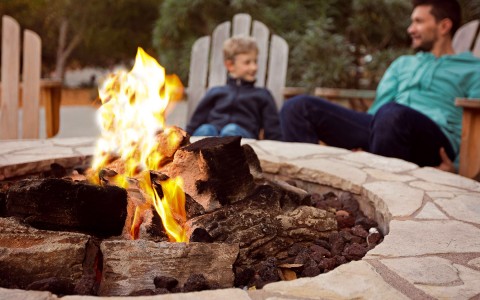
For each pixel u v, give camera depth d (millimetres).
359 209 2258
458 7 3564
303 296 1174
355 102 4473
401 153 3205
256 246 1699
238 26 4582
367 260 1393
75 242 1450
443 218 1786
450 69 3459
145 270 1426
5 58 4031
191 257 1479
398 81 3723
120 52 17953
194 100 4629
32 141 2910
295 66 6273
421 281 1267
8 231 1441
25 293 1136
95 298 1127
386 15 6285
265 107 3834
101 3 16156
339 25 6914
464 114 3018
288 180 2602
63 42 16828
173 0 6801
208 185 1822
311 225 1877
